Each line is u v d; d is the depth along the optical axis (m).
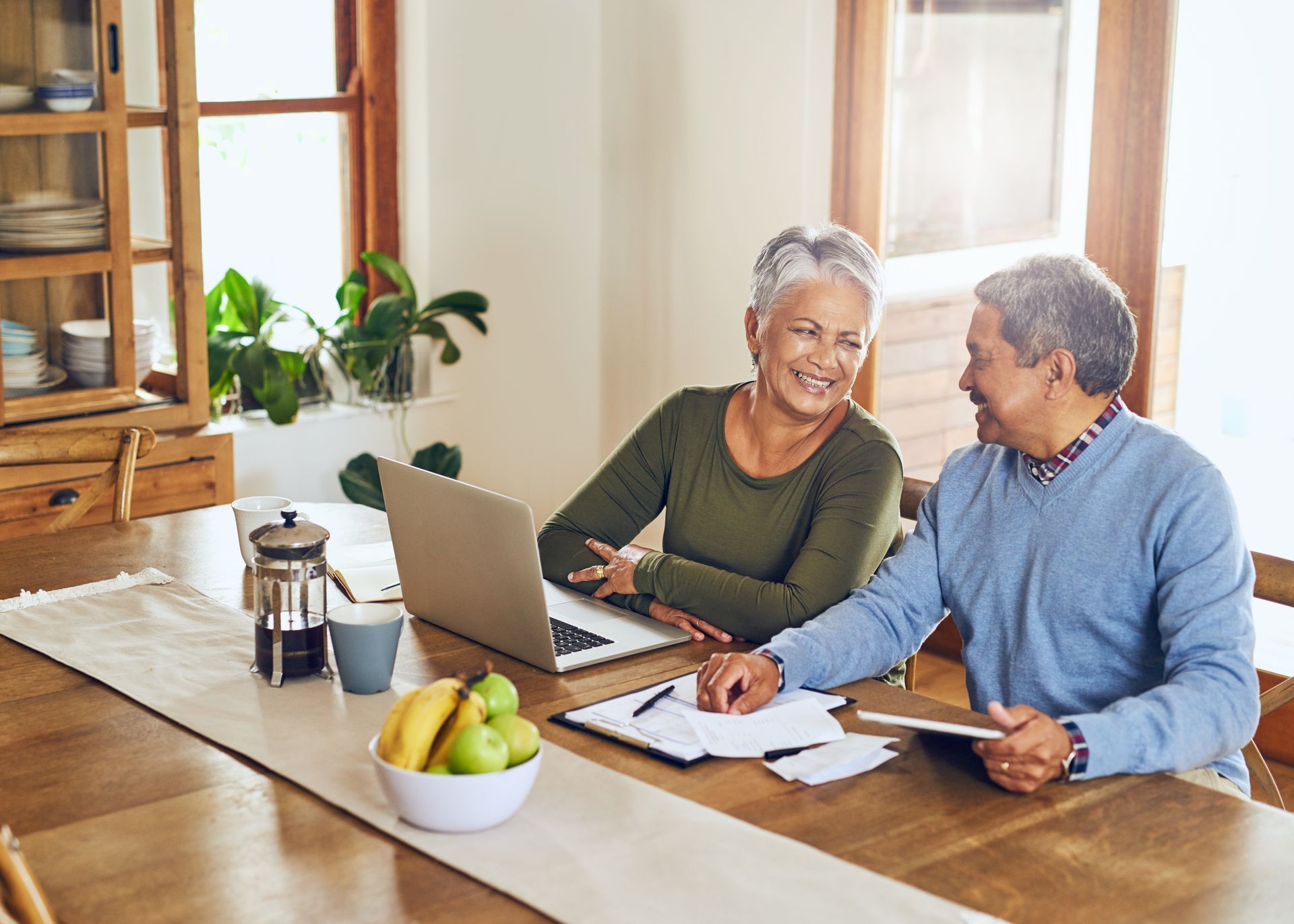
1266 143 2.82
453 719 1.23
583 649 1.72
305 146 3.89
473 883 1.13
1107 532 1.61
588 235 4.30
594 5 4.15
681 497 2.07
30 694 1.56
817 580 1.80
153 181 3.20
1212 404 3.03
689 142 3.95
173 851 1.19
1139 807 1.30
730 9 3.75
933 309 3.53
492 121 4.02
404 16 3.87
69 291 3.07
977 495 1.75
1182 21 2.94
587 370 4.41
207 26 3.64
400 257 4.06
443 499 1.70
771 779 1.35
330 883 1.13
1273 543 2.97
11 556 2.12
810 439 1.99
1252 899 1.13
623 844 1.20
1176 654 1.49
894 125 3.54
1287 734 2.96
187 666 1.64
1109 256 3.13
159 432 3.26
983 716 1.53
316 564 1.59
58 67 2.96
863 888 1.12
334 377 3.93
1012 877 1.16
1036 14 3.19
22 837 1.21
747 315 2.02
